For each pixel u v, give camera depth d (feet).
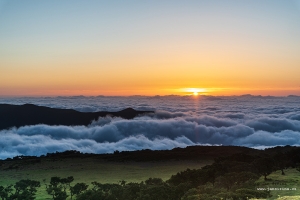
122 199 185.57
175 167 355.77
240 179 184.44
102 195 192.13
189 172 222.07
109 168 359.46
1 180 298.56
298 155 277.44
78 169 354.13
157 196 171.22
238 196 143.64
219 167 229.25
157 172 328.29
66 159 429.38
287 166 257.14
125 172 333.21
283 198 135.23
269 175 219.20
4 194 212.64
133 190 190.29
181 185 182.91
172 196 174.19
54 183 253.44
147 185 206.28
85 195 197.16
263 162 209.77
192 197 152.05
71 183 278.67
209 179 209.87
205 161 390.01
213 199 142.61
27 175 322.96
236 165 226.79
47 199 216.74
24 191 222.89
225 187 180.24
